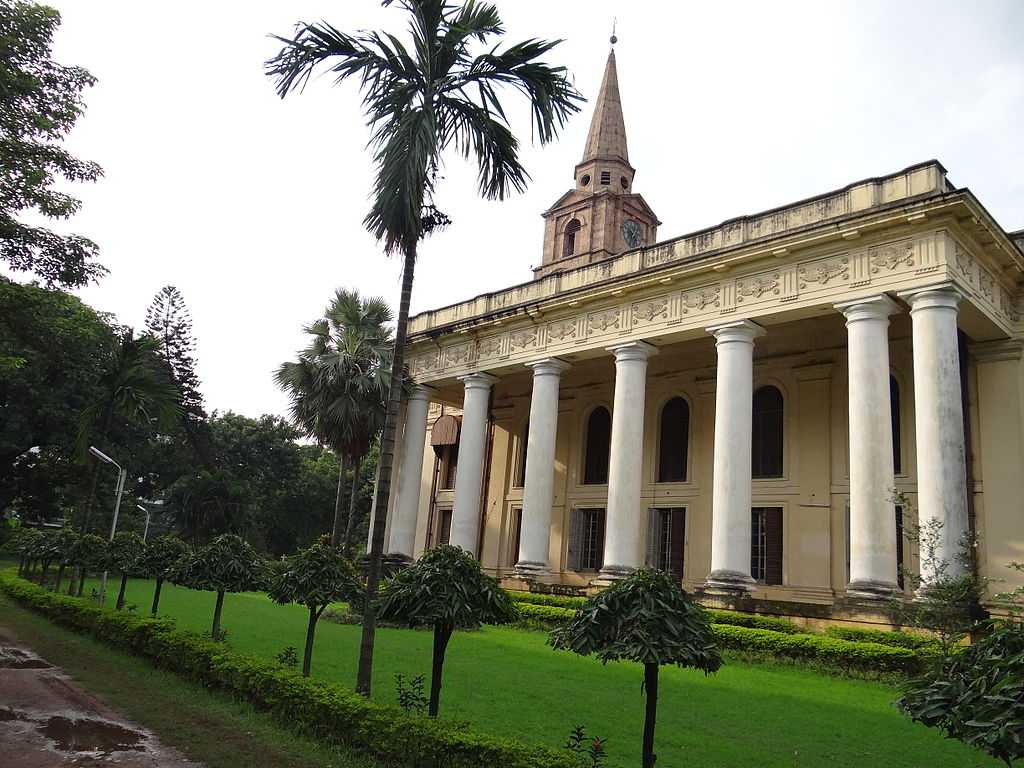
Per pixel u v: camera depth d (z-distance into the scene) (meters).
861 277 17.58
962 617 13.19
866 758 8.23
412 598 8.12
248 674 9.45
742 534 18.52
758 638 15.00
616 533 21.36
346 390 26.42
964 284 16.72
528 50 11.45
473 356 28.23
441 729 7.01
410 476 29.81
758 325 20.00
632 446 21.81
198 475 46.84
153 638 11.96
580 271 25.30
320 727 8.01
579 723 9.12
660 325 21.80
